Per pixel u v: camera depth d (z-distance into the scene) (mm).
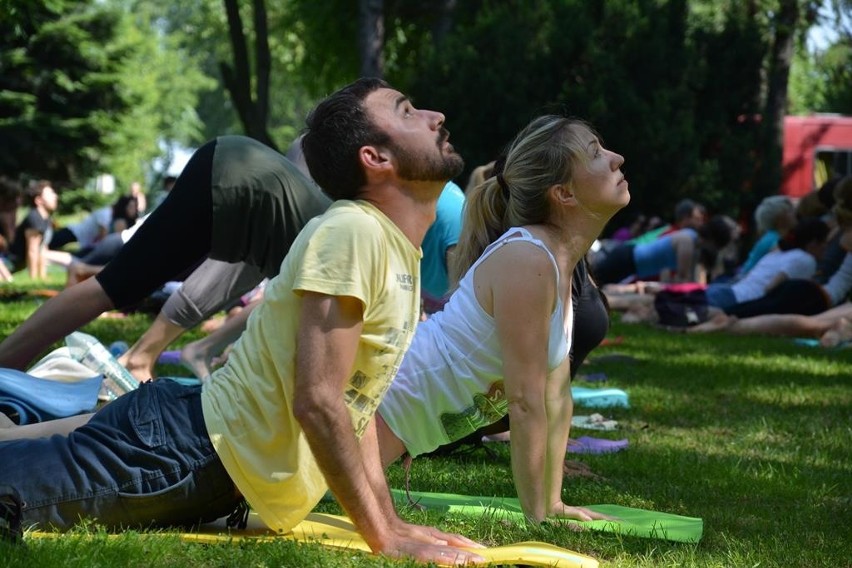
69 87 42469
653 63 27562
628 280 20531
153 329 8383
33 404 5488
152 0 95000
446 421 5297
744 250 28875
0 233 23297
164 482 4434
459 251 5609
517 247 5008
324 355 4062
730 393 10562
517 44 27094
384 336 4270
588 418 8727
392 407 5266
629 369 12070
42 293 18469
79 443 4465
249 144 7113
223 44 58469
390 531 4371
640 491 6352
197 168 7027
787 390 10812
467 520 5215
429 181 4273
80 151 43719
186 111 84375
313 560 4145
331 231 4102
